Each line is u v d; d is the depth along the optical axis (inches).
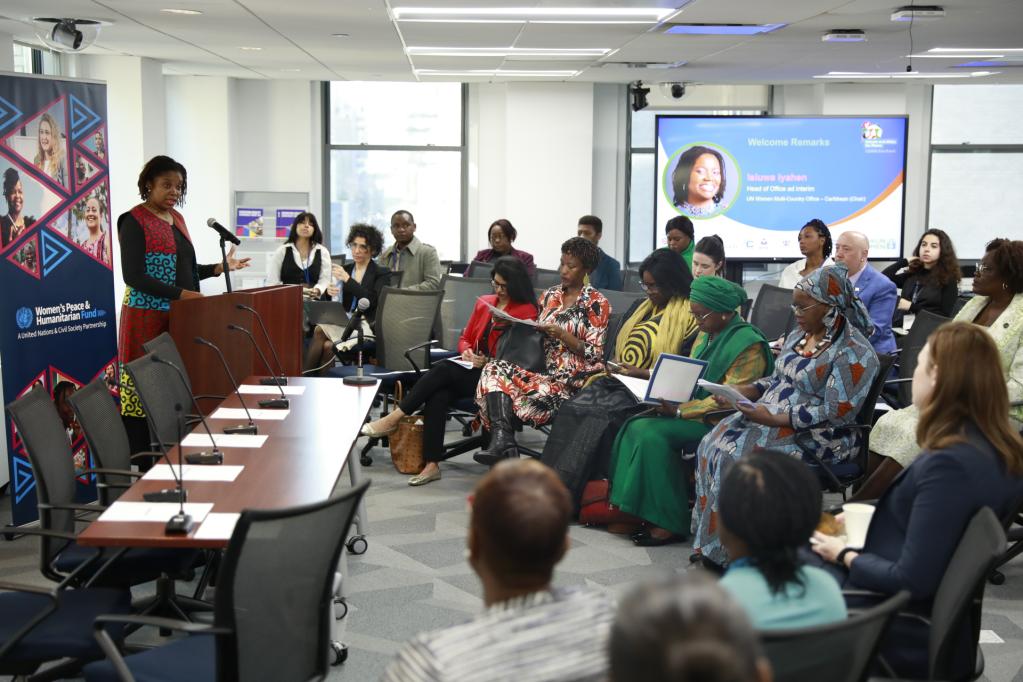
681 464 186.9
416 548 185.3
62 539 131.8
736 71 394.0
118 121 368.5
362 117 466.9
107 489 142.4
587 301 218.8
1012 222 471.2
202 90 430.9
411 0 233.3
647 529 189.6
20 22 267.1
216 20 267.3
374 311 300.4
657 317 205.2
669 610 37.9
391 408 297.6
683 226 281.3
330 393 187.2
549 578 64.7
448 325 287.4
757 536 78.0
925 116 462.6
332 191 471.2
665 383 181.0
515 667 58.5
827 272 158.1
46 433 130.0
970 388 102.8
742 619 38.2
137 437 209.9
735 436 167.8
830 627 71.0
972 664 100.8
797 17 258.7
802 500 78.4
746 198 431.2
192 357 202.1
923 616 101.3
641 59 353.7
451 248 475.8
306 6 242.1
